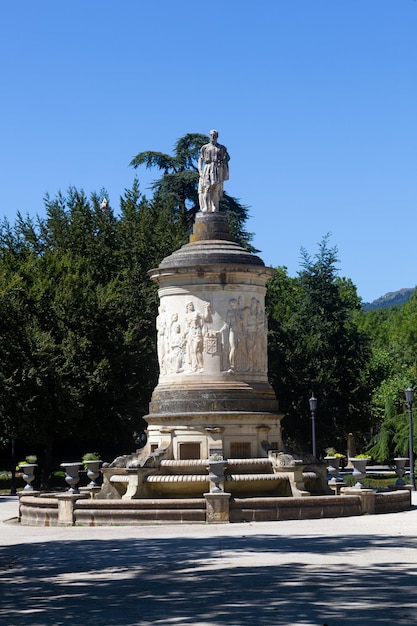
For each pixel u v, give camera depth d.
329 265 80.75
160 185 80.38
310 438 74.31
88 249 70.81
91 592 19.11
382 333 133.62
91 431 62.75
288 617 15.67
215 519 33.44
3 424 59.56
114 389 62.06
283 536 28.28
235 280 38.91
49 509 35.78
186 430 37.75
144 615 16.31
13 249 72.44
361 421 78.19
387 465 88.50
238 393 38.16
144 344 63.53
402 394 94.06
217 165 41.19
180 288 39.16
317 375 73.62
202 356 38.56
